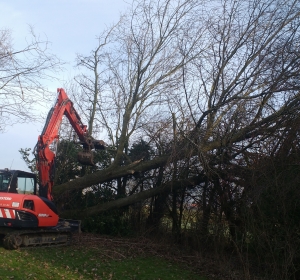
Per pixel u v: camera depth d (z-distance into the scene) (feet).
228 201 42.27
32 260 31.83
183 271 34.55
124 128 50.55
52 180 42.60
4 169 38.60
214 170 41.47
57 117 43.24
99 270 31.50
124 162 57.31
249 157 39.19
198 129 41.83
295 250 32.22
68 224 42.88
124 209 53.52
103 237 47.75
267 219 34.81
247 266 33.53
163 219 51.65
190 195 48.62
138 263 35.88
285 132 35.37
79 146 58.90
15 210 35.68
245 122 39.83
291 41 38.32
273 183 34.14
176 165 43.24
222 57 43.34
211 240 43.39
